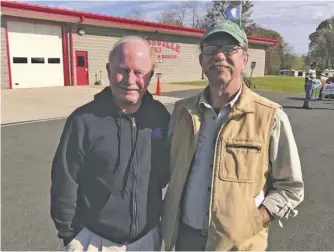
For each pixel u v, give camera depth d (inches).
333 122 361.4
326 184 175.8
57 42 667.4
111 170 63.4
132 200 64.7
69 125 64.2
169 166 68.9
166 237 68.6
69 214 64.3
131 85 62.5
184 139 65.8
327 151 243.4
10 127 309.4
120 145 63.4
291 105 489.1
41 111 393.4
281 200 60.9
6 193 157.8
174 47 919.0
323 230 127.3
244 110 60.3
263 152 59.7
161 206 70.4
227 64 60.8
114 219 64.9
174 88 726.5
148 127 65.7
